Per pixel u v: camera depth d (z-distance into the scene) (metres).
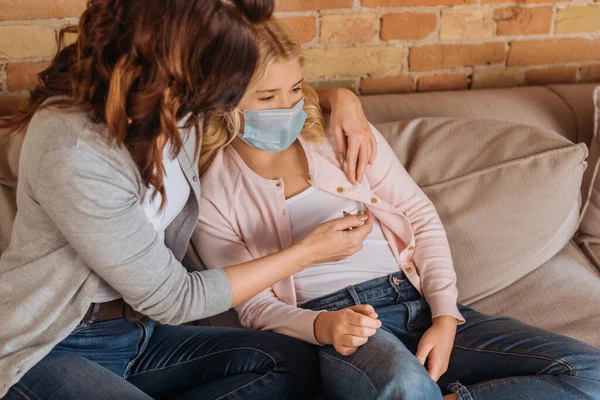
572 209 1.63
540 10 1.98
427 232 1.44
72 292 1.09
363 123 1.41
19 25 1.71
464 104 1.81
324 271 1.39
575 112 1.82
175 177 1.21
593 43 2.05
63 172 0.98
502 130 1.61
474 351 1.30
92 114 1.02
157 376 1.28
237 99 1.00
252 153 1.41
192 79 0.94
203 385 1.22
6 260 1.12
